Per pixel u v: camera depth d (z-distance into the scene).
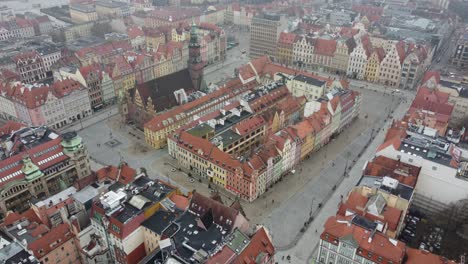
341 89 194.75
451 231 124.56
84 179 124.88
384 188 118.69
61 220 117.75
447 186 130.00
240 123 167.12
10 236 107.56
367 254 99.56
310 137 162.62
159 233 104.06
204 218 103.19
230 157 141.62
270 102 192.12
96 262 110.31
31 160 136.12
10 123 160.25
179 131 163.38
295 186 149.12
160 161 165.25
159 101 185.38
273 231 126.56
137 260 111.56
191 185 149.62
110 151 172.25
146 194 115.75
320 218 132.38
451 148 139.38
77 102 199.25
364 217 109.75
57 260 107.38
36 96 182.88
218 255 92.44
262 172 138.75
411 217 132.38
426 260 95.81
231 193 144.75
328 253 107.62
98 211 109.06
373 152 170.62
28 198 135.75
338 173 156.88
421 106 181.38
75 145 144.12
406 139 142.75
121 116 199.38
